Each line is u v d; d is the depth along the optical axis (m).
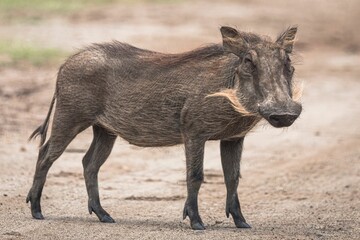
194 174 31.48
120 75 32.84
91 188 33.72
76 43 79.19
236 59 30.78
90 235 30.66
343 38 95.56
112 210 35.41
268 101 29.05
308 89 69.44
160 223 32.94
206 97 30.95
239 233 31.22
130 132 32.91
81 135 51.41
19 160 44.38
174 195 38.53
